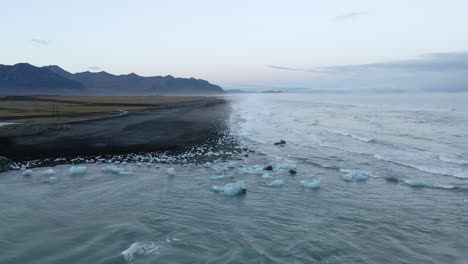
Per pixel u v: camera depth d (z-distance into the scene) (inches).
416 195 577.0
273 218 470.9
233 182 646.5
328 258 358.6
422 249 383.6
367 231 430.6
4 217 465.1
